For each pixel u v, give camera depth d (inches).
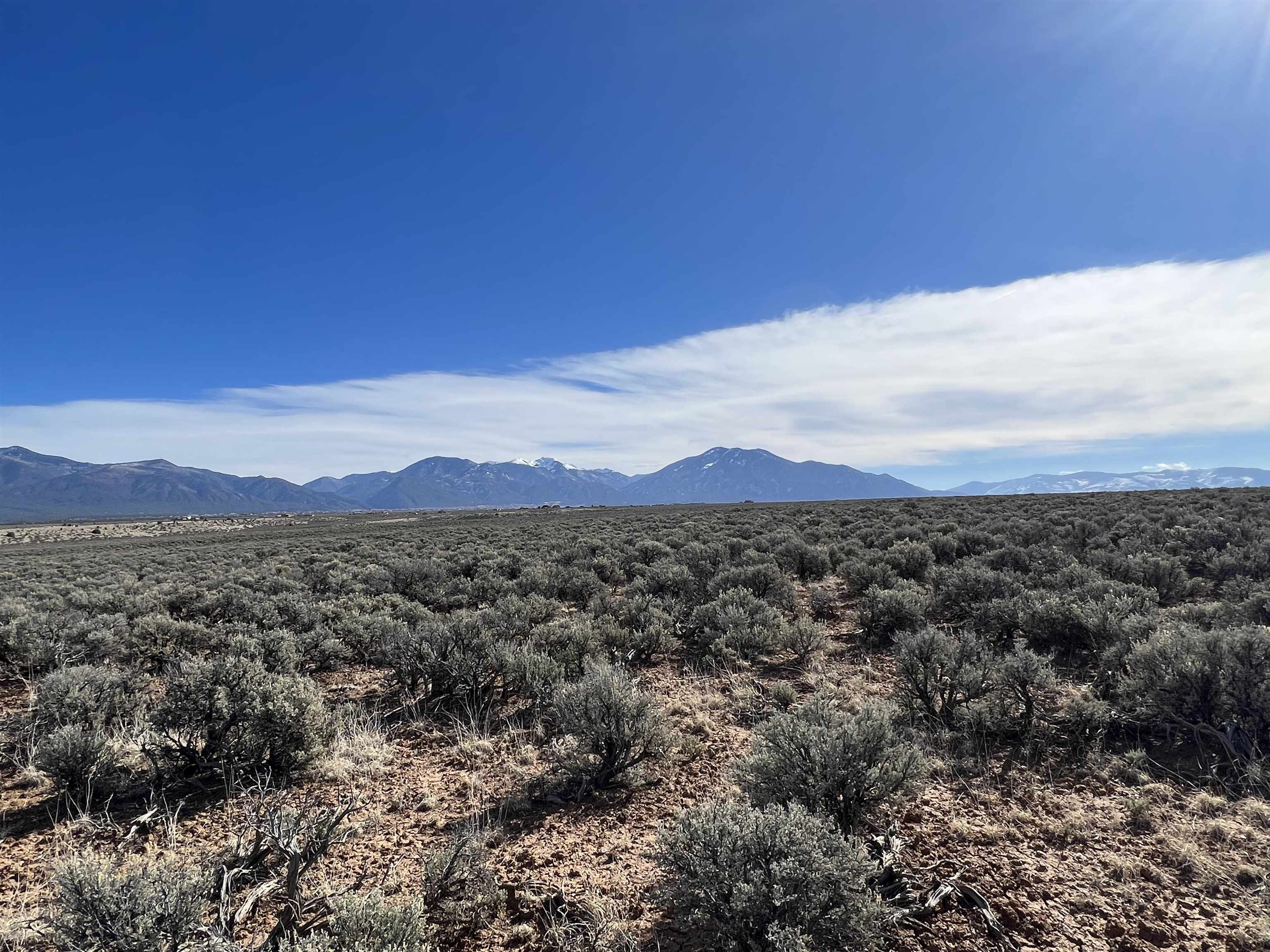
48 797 233.1
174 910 133.5
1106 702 258.5
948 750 239.8
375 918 131.3
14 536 3174.2
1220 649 235.5
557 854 185.6
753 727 266.1
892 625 405.7
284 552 1299.2
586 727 228.8
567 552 866.8
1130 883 158.6
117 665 406.3
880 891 154.7
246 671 254.4
